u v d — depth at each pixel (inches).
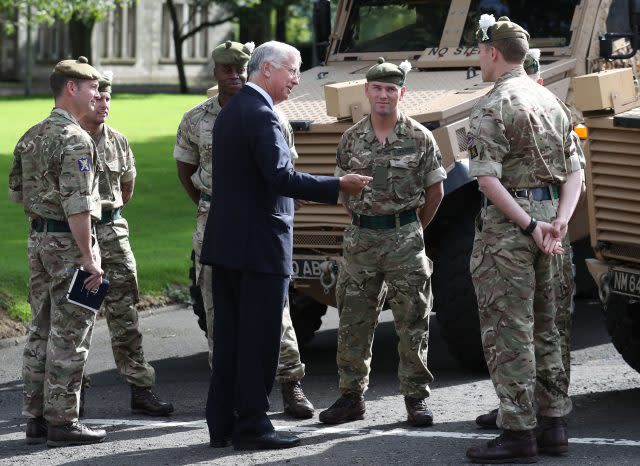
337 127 719.1
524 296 534.0
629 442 571.5
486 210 542.0
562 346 579.2
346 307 626.5
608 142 619.8
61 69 586.9
